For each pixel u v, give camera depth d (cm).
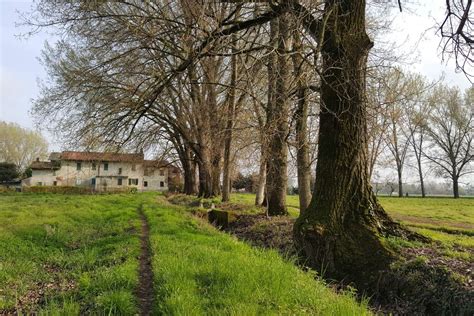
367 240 962
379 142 1705
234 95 2022
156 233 1195
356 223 1004
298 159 1530
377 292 838
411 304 766
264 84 1588
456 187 5744
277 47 1266
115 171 8150
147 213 1938
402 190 6331
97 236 1342
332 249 962
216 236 1144
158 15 1218
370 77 1270
